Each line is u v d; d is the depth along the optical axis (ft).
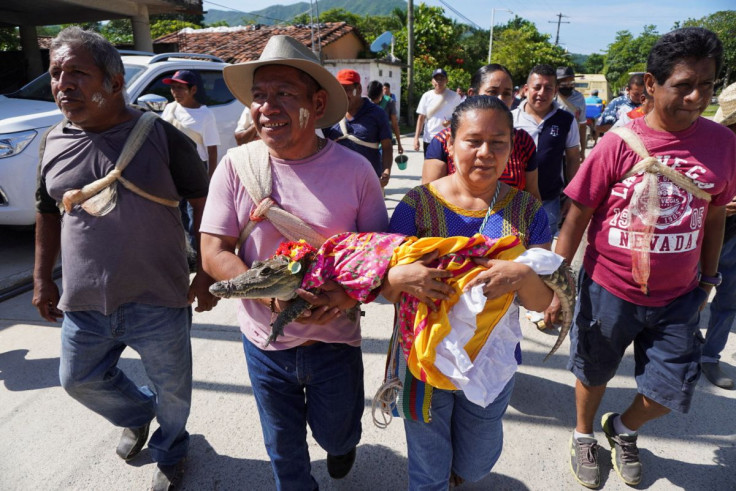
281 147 5.89
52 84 6.49
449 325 5.33
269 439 6.72
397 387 6.10
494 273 5.30
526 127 12.42
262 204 5.93
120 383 7.86
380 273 5.35
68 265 6.89
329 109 6.72
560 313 7.23
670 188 6.91
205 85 22.13
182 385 7.64
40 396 10.43
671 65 6.41
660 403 7.50
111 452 8.87
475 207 6.08
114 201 6.70
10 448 8.96
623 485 8.14
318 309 5.61
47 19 36.60
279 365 6.48
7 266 17.06
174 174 7.25
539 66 12.14
